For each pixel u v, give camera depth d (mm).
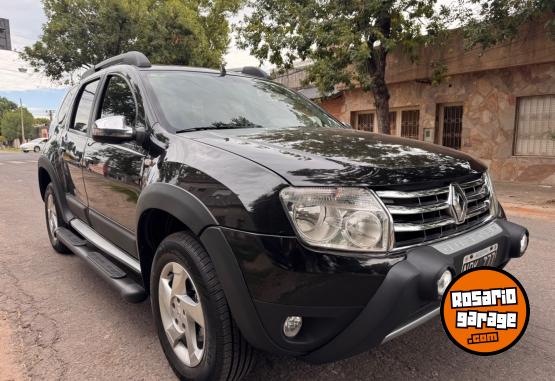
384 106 10562
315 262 1836
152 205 2383
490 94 11008
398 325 1964
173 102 2938
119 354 2713
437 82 11273
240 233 1937
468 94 11453
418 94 12641
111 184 3061
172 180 2312
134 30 16844
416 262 1933
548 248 4914
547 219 6738
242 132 2715
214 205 2047
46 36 16891
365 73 9844
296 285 1845
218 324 2055
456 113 12016
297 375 2449
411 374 2455
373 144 2471
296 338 1973
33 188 10805
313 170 1977
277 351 1955
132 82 3143
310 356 1982
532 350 2701
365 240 1898
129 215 2859
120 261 3016
